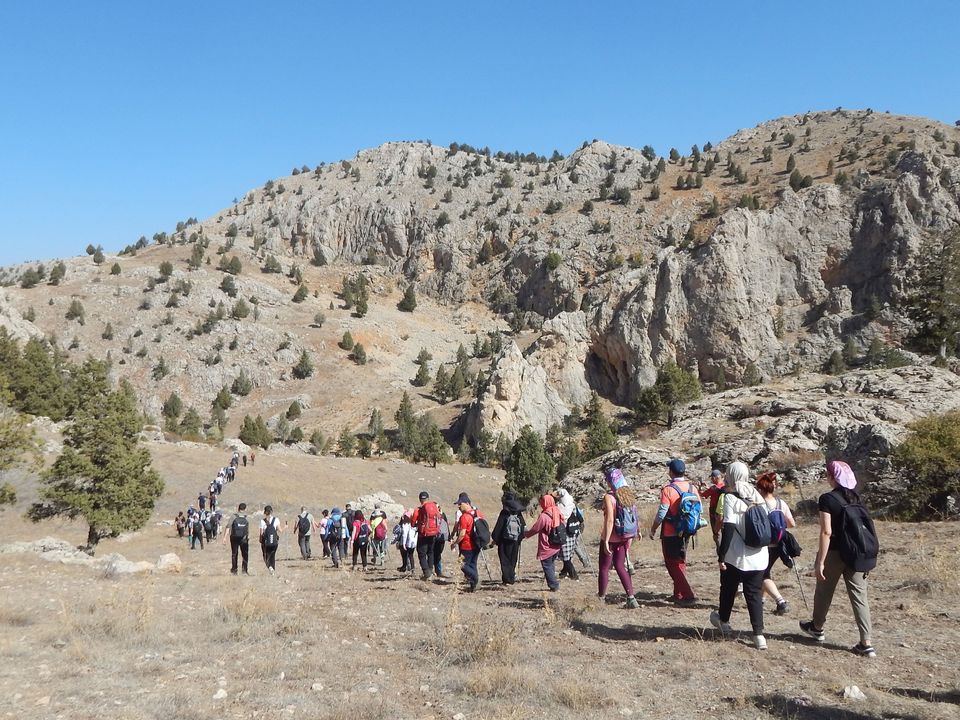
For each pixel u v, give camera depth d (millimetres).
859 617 5754
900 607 7426
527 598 9453
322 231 195250
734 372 96438
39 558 17375
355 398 113000
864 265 104000
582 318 105188
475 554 10789
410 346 139875
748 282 101438
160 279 140500
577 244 162375
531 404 90062
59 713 4727
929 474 14922
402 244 186500
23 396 49562
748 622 7141
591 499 26281
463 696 5113
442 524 12992
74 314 123438
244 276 155000
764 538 6074
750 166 172875
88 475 25891
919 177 108125
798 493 19375
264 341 127000
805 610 7602
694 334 99312
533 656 6082
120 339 121375
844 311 100812
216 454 51344
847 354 91812
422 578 12516
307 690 5336
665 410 70312
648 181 180750
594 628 7129
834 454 20859
